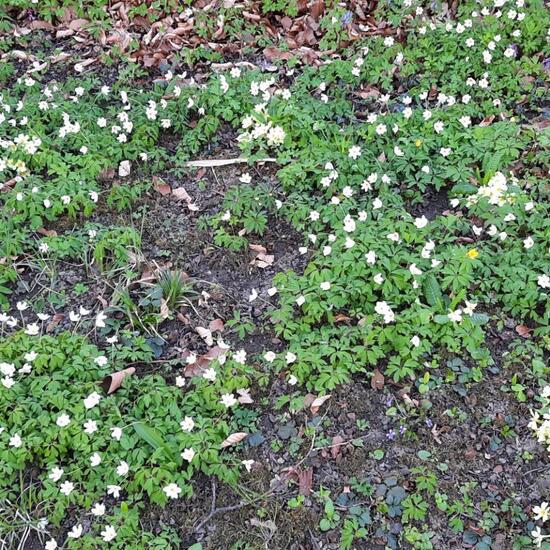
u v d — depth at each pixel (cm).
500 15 178
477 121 160
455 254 123
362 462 104
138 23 189
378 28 184
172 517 99
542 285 119
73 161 149
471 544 95
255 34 186
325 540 96
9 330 122
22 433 103
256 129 152
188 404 107
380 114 157
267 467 103
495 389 112
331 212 134
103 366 112
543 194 138
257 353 118
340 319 119
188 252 136
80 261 134
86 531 97
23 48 187
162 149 155
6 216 138
